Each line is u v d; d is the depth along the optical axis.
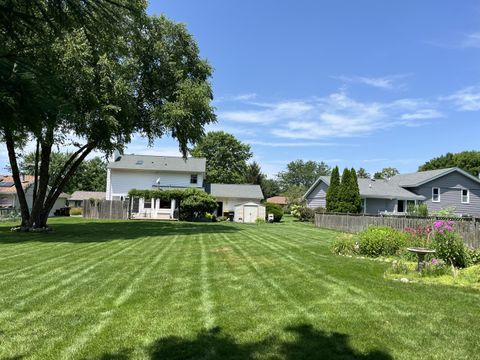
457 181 32.78
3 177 45.50
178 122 20.22
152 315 5.10
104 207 34.38
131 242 14.05
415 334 4.41
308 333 4.43
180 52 21.53
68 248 12.13
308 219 35.38
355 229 20.02
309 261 9.36
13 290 6.45
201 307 5.44
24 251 11.36
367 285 6.71
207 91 21.31
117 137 17.75
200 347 4.05
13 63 2.01
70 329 4.60
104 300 5.83
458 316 5.02
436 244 8.80
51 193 19.86
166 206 36.03
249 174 63.16
